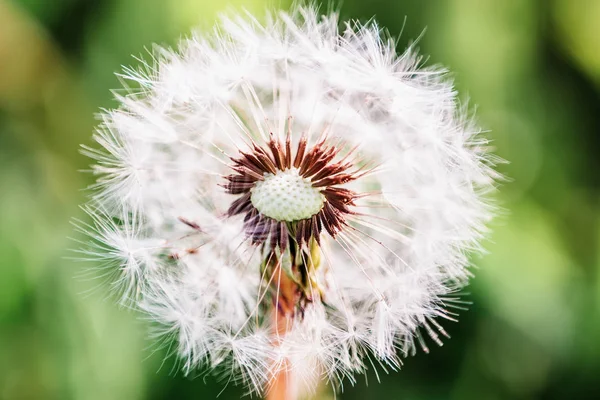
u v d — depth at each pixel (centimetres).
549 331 22
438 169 17
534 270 22
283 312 16
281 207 16
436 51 21
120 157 16
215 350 16
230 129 17
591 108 23
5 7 22
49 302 21
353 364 16
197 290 16
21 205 22
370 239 17
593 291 22
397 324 16
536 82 22
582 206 23
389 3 21
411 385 22
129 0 22
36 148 22
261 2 21
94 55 22
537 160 22
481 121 22
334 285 16
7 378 21
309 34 17
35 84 23
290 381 16
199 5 21
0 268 21
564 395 22
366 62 16
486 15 22
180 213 16
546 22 22
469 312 22
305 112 17
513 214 22
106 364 21
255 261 16
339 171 16
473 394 22
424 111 17
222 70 17
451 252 17
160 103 16
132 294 16
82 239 21
